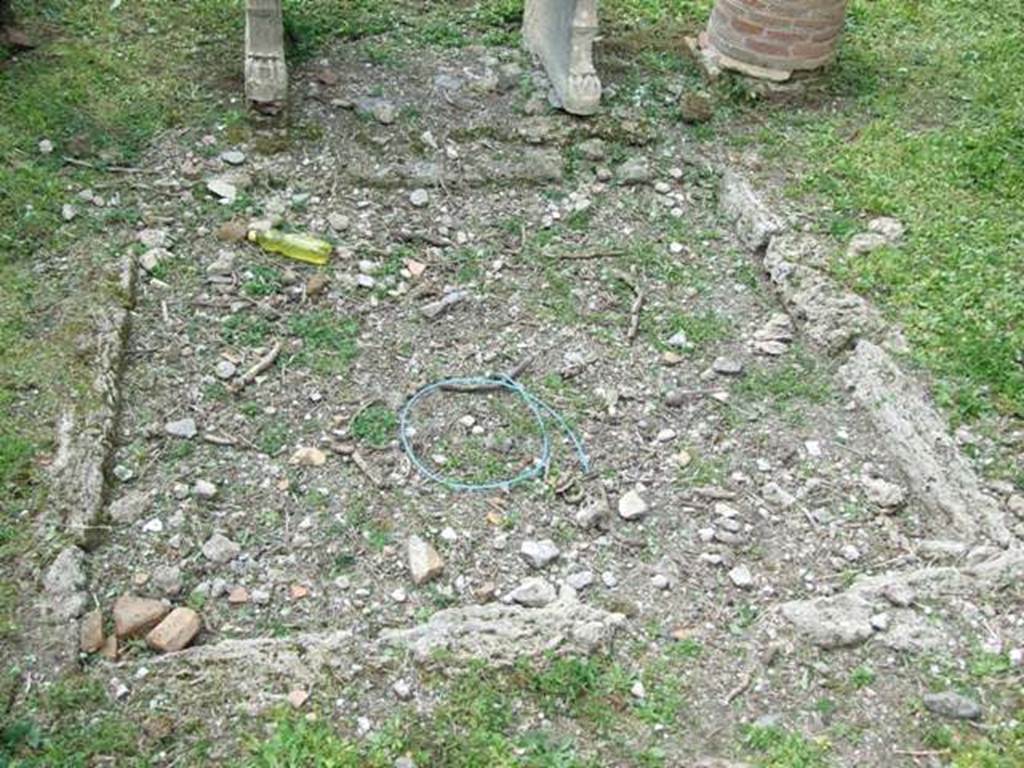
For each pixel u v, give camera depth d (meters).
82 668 3.36
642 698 3.41
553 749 3.22
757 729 3.32
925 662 3.54
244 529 3.90
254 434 4.25
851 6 7.20
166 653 3.44
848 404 4.60
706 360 4.77
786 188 5.57
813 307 4.89
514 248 5.23
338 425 4.32
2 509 3.72
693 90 6.28
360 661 3.40
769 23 6.11
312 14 6.55
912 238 5.27
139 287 4.73
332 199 5.34
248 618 3.64
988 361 4.62
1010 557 3.85
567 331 4.84
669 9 7.04
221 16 6.43
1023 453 4.30
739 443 4.41
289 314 4.75
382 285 4.95
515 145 5.78
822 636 3.59
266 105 5.62
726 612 3.76
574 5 5.71
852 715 3.40
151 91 5.76
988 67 6.72
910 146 5.91
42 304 4.48
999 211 5.50
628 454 4.33
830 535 4.07
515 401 4.51
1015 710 3.42
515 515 4.06
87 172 5.22
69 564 3.60
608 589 3.82
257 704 3.27
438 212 5.38
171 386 4.36
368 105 5.89
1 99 5.50
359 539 3.92
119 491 3.96
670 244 5.36
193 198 5.20
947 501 4.13
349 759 3.13
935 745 3.32
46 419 4.04
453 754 3.18
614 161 5.79
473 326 4.82
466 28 6.69
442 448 4.29
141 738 3.16
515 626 3.52
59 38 6.05
